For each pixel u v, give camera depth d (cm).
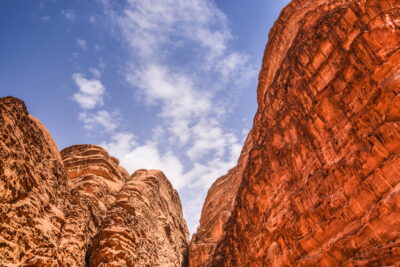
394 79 1675
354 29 2128
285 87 2939
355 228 1655
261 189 2922
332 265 1725
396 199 1448
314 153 2234
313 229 1958
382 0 1992
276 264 2262
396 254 1352
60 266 2694
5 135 2792
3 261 2202
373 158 1667
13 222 2436
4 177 2523
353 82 1975
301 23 3212
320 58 2427
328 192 1939
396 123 1592
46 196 3128
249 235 2969
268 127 3306
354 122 1892
